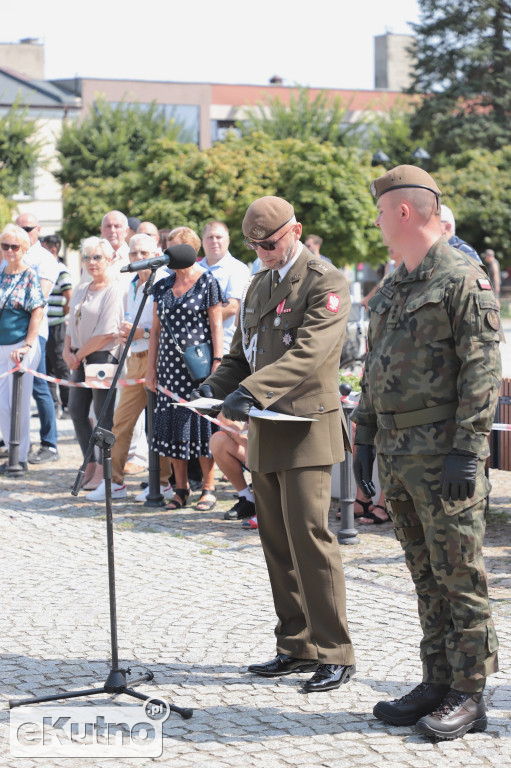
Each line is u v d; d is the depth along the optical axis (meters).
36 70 72.12
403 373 4.19
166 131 45.50
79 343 9.41
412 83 57.06
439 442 4.14
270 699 4.68
